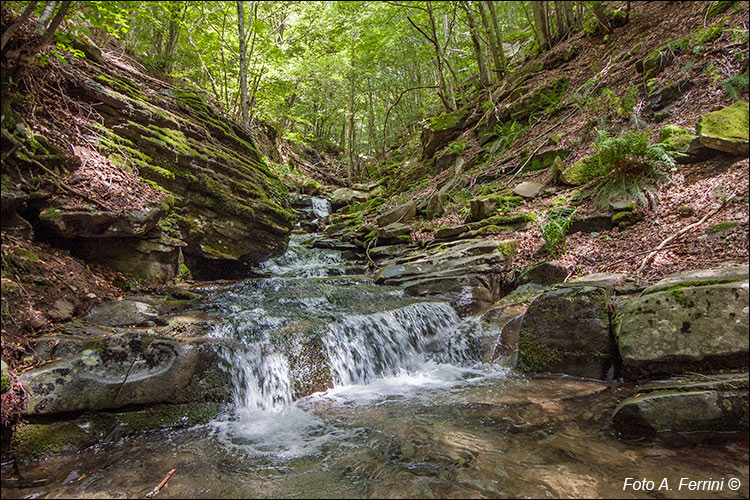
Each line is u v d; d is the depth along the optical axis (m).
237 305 5.79
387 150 24.77
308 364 4.61
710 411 2.95
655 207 6.49
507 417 3.62
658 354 3.68
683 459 2.73
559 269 6.27
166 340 3.93
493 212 9.04
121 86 6.34
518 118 12.82
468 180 11.91
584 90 11.08
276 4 13.27
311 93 20.47
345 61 19.08
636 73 9.84
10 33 3.98
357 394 4.53
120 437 3.36
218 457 3.13
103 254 5.43
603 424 3.32
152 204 5.68
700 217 5.73
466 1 14.70
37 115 4.93
